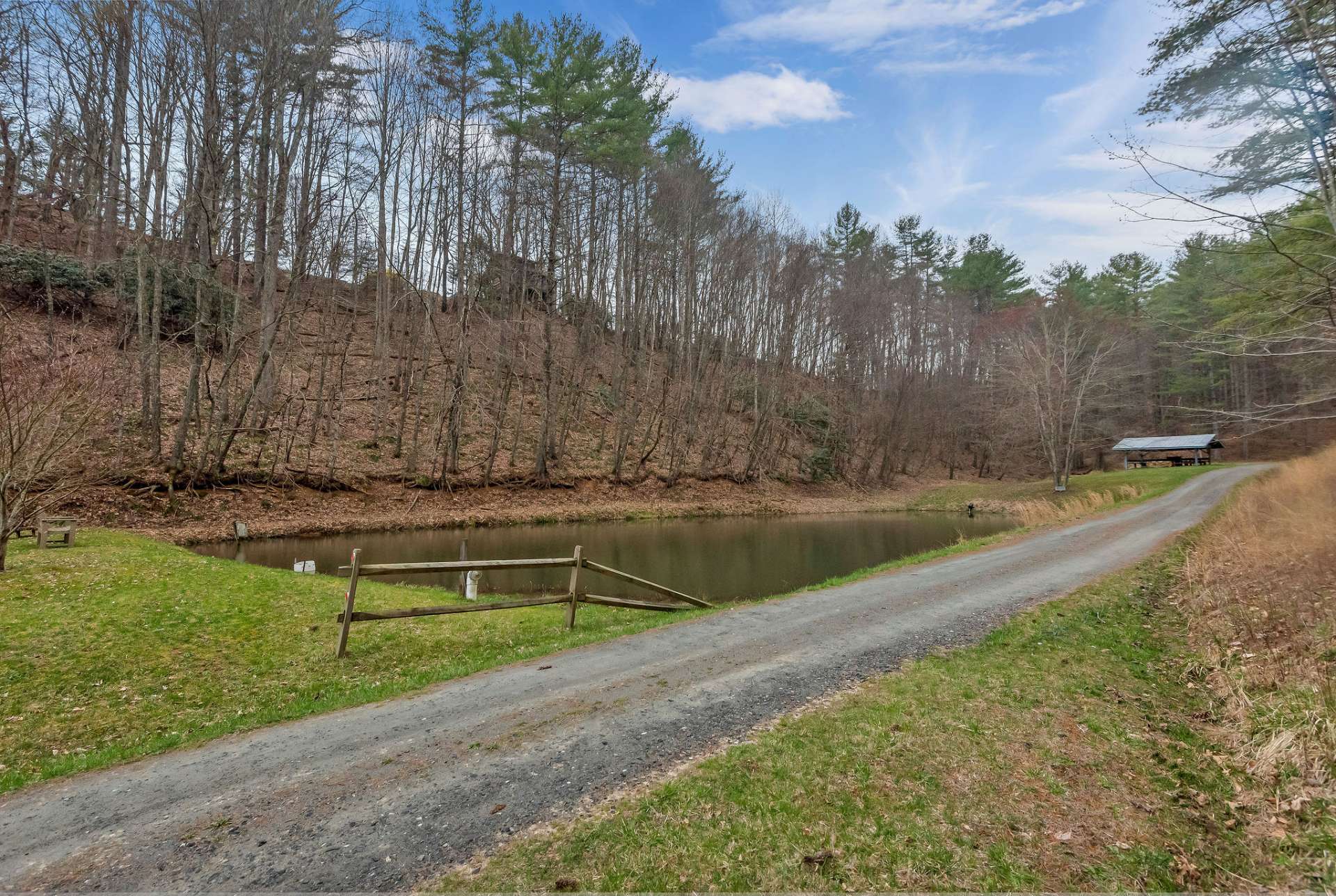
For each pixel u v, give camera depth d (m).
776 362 36.81
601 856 3.43
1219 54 8.08
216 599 9.52
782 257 38.06
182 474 18.52
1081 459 52.28
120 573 10.30
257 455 21.12
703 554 19.48
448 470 24.81
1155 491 28.19
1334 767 4.38
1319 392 9.73
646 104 33.56
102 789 4.24
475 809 3.90
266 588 10.49
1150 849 3.66
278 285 32.28
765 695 5.79
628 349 36.84
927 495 39.72
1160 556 13.39
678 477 31.80
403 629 8.83
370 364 30.20
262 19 19.80
